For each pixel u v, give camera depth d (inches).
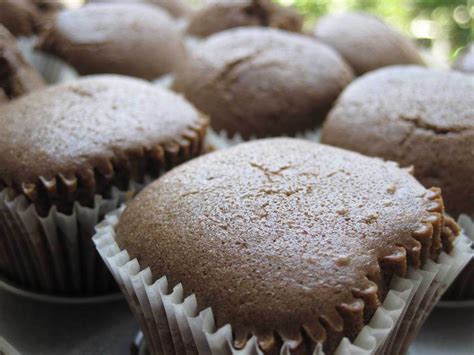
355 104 7.6
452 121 6.9
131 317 6.6
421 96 7.3
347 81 9.6
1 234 6.6
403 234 5.0
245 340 4.6
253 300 4.6
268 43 9.7
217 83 9.2
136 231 5.5
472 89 7.4
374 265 4.8
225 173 5.7
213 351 4.8
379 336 4.7
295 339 4.5
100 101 7.0
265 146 6.2
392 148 7.0
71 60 10.2
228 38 9.9
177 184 5.8
